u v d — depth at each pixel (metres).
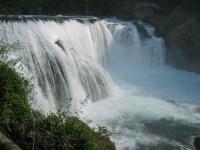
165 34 23.03
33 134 7.82
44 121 8.18
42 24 16.69
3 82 8.42
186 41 21.47
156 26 23.94
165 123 13.92
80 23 19.45
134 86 18.81
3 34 14.57
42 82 14.64
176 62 22.14
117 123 13.81
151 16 25.23
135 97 16.89
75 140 7.99
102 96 16.69
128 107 15.55
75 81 15.97
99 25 20.88
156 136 12.76
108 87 17.23
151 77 20.56
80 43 18.86
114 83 19.03
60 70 15.52
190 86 18.78
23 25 15.62
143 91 17.89
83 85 16.30
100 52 20.84
